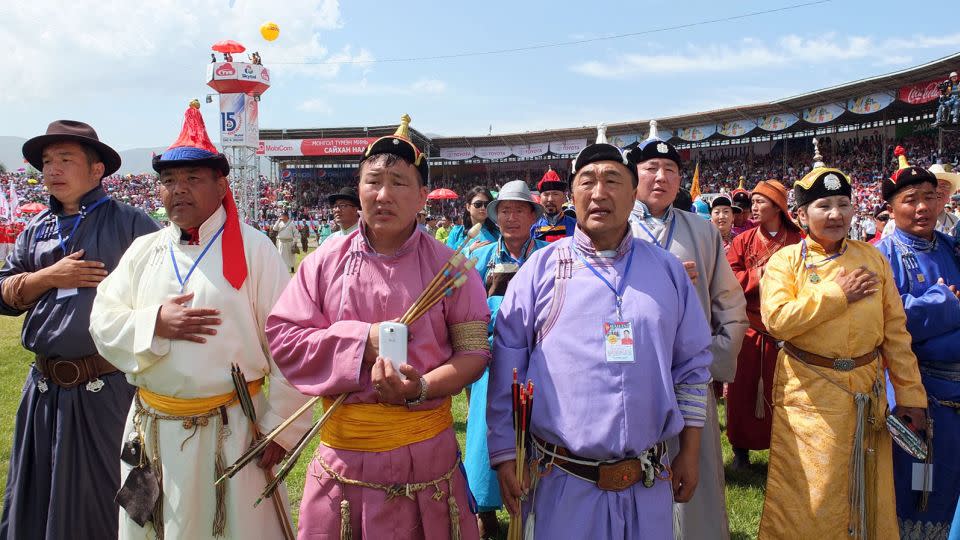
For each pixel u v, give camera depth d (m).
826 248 3.37
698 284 3.44
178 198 2.82
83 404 3.28
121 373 3.34
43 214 3.61
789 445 3.28
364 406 2.37
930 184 3.70
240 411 2.85
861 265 3.30
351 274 2.47
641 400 2.37
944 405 3.53
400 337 2.23
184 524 2.74
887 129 36.94
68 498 3.26
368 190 2.39
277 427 2.74
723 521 3.39
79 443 3.28
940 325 3.45
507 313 2.63
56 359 3.27
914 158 33.59
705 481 3.36
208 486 2.78
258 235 3.04
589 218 2.48
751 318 5.16
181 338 2.74
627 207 2.50
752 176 41.66
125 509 2.75
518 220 4.53
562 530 2.40
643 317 2.42
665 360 2.43
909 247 3.79
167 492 2.76
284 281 3.02
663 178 3.45
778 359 3.43
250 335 2.88
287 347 2.45
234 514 2.73
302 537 2.46
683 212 3.57
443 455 2.47
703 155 46.72
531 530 2.49
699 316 2.61
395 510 2.37
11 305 3.31
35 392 3.37
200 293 2.83
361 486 2.37
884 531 3.17
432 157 48.91
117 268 3.06
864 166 35.91
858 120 36.88
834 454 3.15
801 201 3.39
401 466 2.37
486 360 2.47
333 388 2.31
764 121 36.81
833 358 3.20
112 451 3.31
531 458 2.58
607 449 2.35
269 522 2.84
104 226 3.50
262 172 66.12
